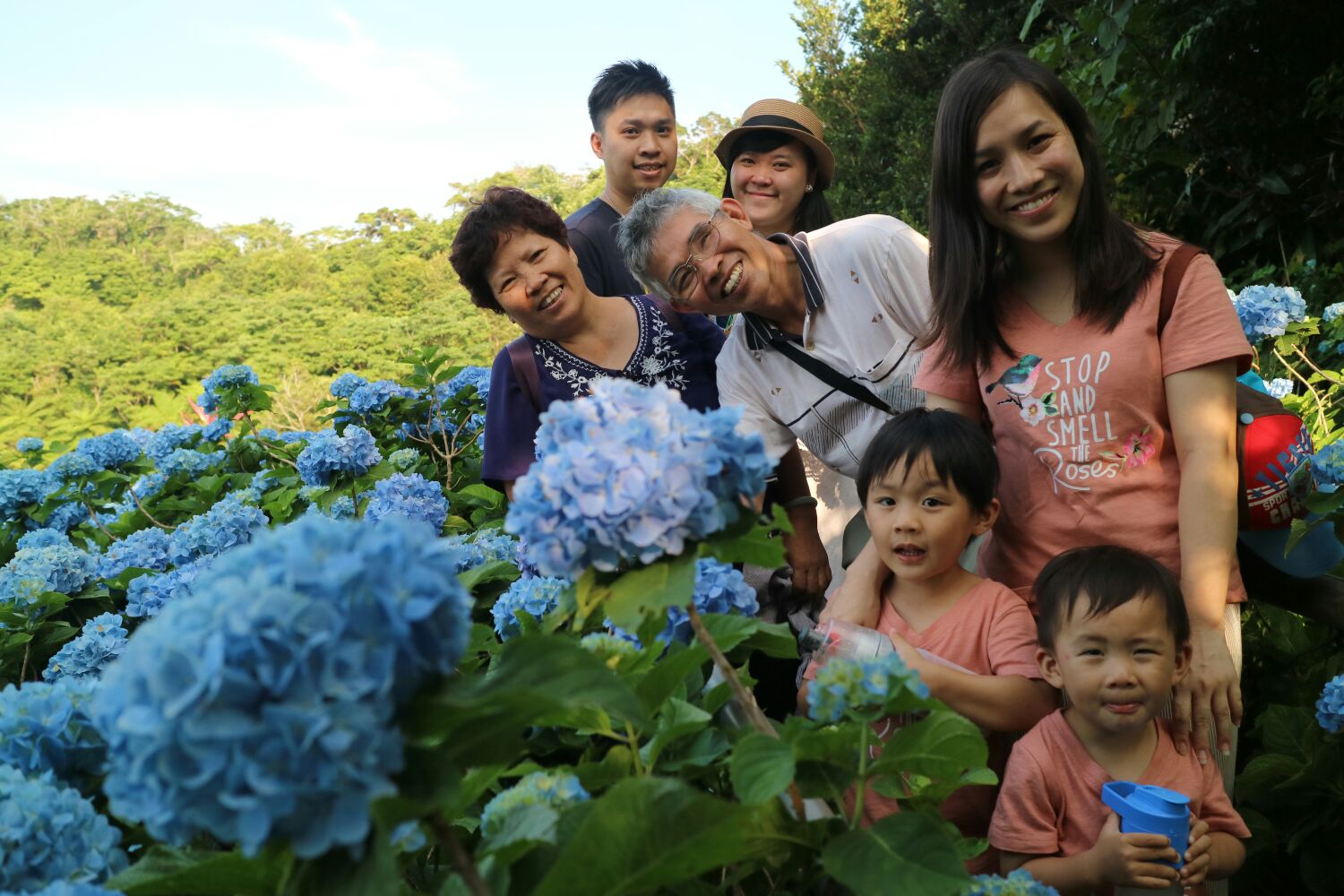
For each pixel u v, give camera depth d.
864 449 2.78
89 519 4.27
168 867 1.15
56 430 41.88
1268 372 4.51
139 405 45.91
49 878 1.21
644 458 1.11
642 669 1.52
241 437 4.58
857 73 13.77
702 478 1.11
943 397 2.44
